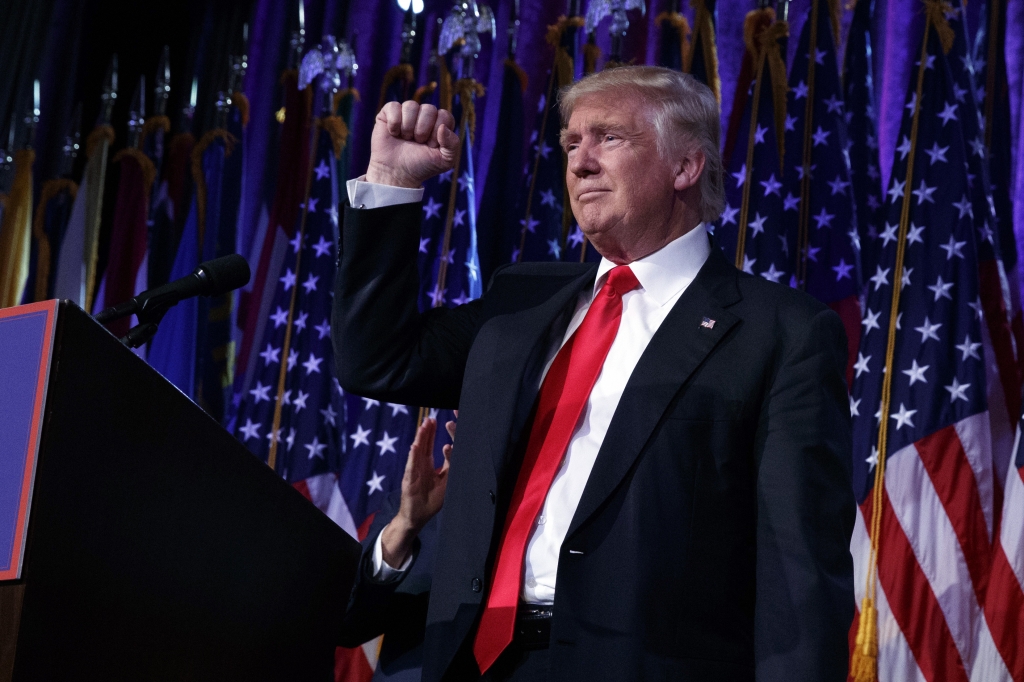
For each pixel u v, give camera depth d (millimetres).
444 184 6168
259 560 2156
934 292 5039
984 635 4445
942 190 5191
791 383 2219
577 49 6309
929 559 4676
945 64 5410
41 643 1613
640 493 2141
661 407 2209
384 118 2646
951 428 4820
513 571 2213
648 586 2074
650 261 2557
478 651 2164
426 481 3740
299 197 6695
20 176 7004
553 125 6082
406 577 3787
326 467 5785
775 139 5543
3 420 1636
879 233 5469
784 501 2102
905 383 4941
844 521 2137
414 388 2611
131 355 1775
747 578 2164
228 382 6352
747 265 5355
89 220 6867
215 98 7188
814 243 5391
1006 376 4980
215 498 2006
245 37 7121
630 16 6293
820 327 2303
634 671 2016
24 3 7562
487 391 2453
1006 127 5504
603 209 2549
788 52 5953
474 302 2869
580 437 2332
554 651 2061
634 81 2670
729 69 6086
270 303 6496
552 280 2723
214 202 6715
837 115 5555
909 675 4555
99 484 1714
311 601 2355
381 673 3740
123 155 6973
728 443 2193
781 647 1988
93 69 7457
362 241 2564
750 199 5473
